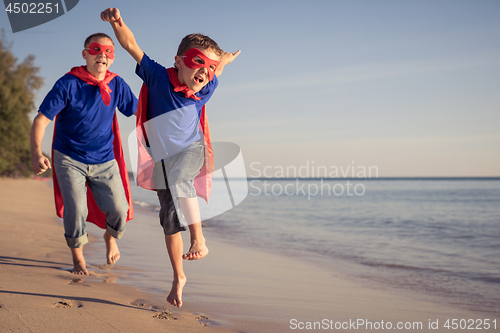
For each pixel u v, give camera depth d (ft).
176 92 7.07
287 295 10.75
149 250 15.97
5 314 6.18
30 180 117.60
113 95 9.92
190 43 7.15
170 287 9.89
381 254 20.81
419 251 22.53
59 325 5.99
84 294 8.14
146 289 9.43
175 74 7.16
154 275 11.16
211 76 7.26
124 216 10.41
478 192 148.05
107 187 10.02
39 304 6.97
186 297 9.29
